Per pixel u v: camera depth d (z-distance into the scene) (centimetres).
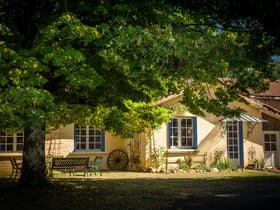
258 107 1931
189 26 898
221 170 1778
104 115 1185
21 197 921
